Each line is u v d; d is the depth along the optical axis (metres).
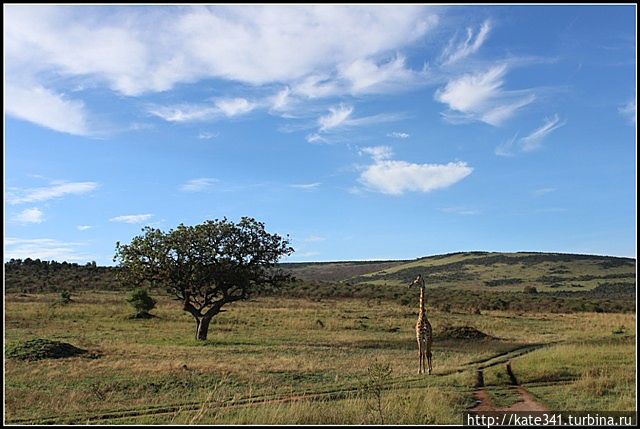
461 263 147.62
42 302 54.59
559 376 16.86
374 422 11.44
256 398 15.05
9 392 15.67
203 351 25.91
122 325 39.47
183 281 35.19
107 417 13.21
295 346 28.81
